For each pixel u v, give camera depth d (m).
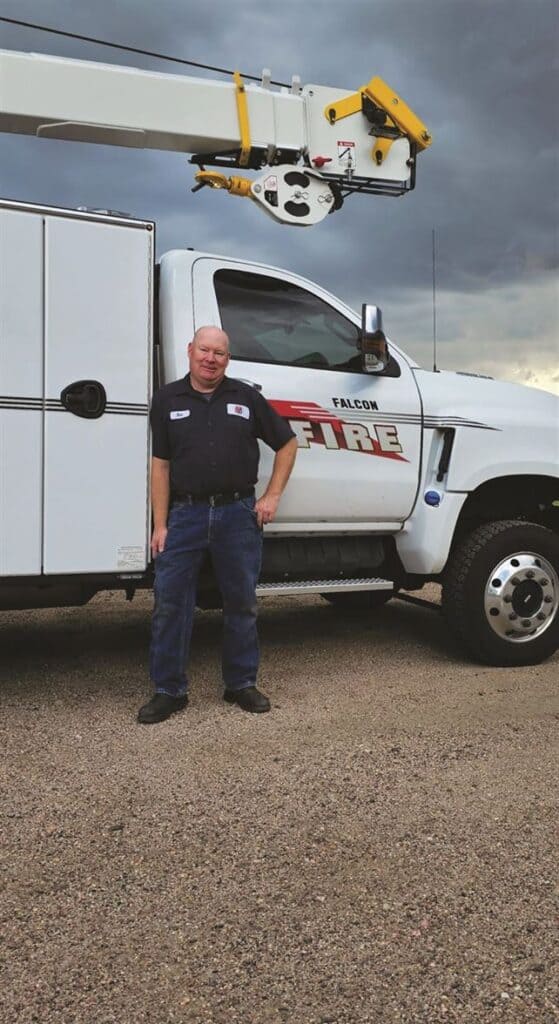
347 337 4.71
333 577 4.91
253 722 3.87
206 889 2.47
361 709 4.07
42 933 2.25
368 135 5.22
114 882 2.50
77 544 3.85
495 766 3.38
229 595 3.96
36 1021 1.92
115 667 4.81
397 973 2.10
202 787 3.16
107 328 3.86
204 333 3.73
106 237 3.85
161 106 4.81
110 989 2.03
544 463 4.96
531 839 2.78
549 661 5.03
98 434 3.87
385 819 2.91
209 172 4.96
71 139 4.85
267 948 2.19
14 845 2.71
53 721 3.88
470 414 4.79
